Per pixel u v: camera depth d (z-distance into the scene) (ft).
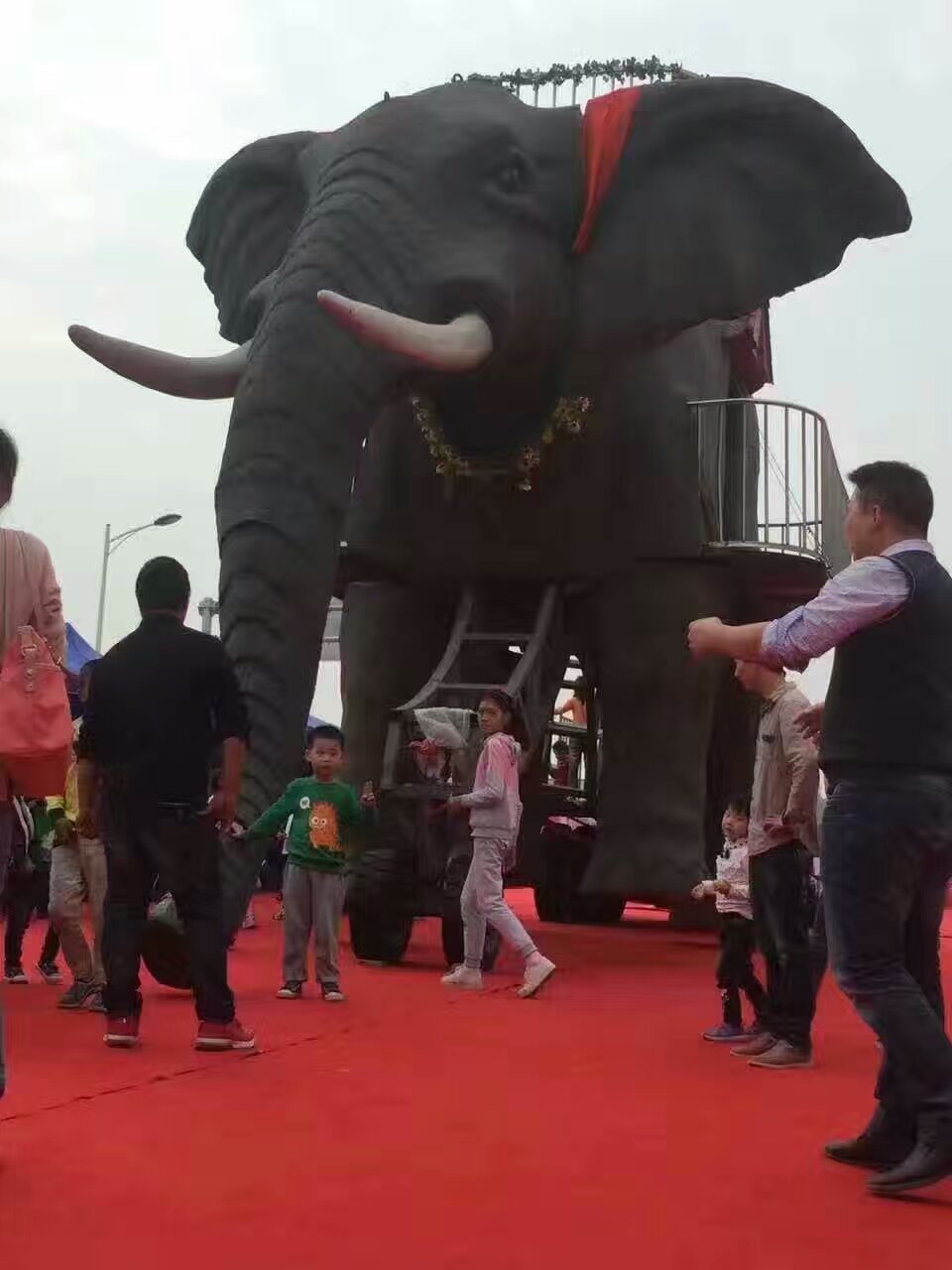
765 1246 11.44
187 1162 13.39
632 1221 12.02
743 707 42.57
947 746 13.60
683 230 33.50
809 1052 20.08
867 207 33.09
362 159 31.48
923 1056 13.11
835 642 13.48
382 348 27.12
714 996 28.25
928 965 14.39
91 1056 19.13
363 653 39.37
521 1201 12.51
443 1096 16.92
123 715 20.02
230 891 23.93
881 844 13.43
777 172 33.40
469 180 31.68
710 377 39.93
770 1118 16.34
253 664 25.71
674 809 36.63
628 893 36.58
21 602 15.99
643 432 37.17
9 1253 10.65
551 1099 16.98
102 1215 11.64
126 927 20.04
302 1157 13.75
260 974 30.09
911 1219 12.35
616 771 37.19
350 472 27.84
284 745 25.50
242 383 28.30
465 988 28.12
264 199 36.47
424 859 31.71
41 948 35.63
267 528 26.53
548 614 36.65
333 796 26.53
